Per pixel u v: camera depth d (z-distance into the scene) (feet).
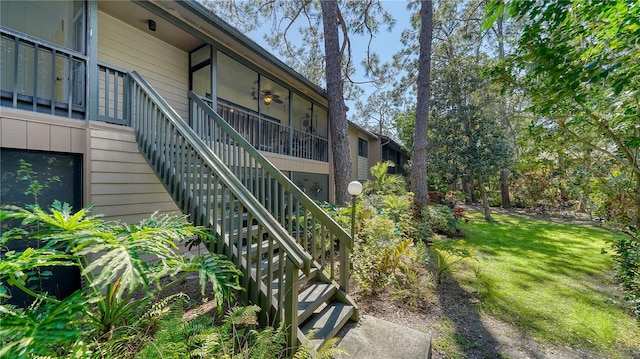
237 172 13.55
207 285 11.27
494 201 46.78
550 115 9.14
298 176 28.78
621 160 9.35
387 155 59.47
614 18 5.79
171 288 11.62
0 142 8.99
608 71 6.36
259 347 5.91
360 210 16.93
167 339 5.60
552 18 6.84
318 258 14.44
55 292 10.30
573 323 9.83
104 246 5.29
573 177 12.77
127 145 12.45
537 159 13.66
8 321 4.33
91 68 11.28
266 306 7.44
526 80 8.23
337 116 22.36
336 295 9.70
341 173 22.16
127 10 15.05
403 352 7.43
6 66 10.30
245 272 7.97
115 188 12.00
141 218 13.00
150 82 17.51
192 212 9.57
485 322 9.86
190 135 9.94
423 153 26.91
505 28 35.27
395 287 11.64
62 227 5.61
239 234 8.13
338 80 22.48
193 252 15.35
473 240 22.21
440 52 40.52
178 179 10.36
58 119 10.37
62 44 12.05
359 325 8.87
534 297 11.81
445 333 9.17
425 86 26.68
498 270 15.08
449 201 39.11
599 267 15.71
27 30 12.51
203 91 20.33
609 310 10.77
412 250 13.51
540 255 18.03
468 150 32.04
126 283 4.81
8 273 5.06
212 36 17.51
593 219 13.37
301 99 30.32
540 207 40.96
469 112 31.78
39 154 10.05
